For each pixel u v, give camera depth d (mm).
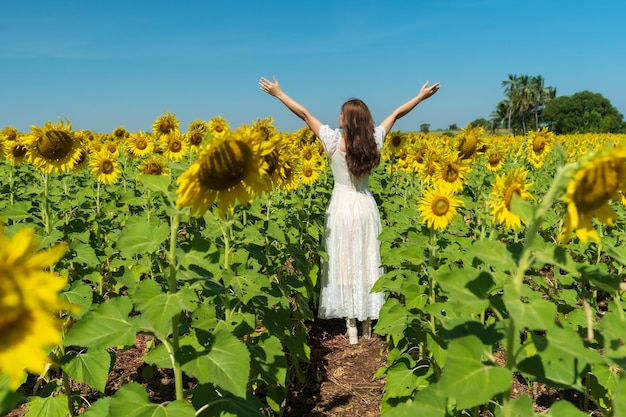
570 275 4535
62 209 5723
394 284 3750
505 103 93562
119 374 4492
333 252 5156
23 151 7770
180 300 1979
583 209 1589
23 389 4062
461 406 1571
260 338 3125
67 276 3779
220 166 2121
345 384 4418
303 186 7781
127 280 3168
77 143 5543
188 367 2016
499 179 3559
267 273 4598
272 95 5078
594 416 3723
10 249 1049
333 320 5906
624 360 1695
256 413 2336
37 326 1111
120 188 8406
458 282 1789
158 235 2135
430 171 6688
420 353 3885
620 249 1883
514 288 1615
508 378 1592
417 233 4141
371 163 4980
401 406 1906
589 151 1571
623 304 3201
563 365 1906
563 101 91375
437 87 5117
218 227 3529
